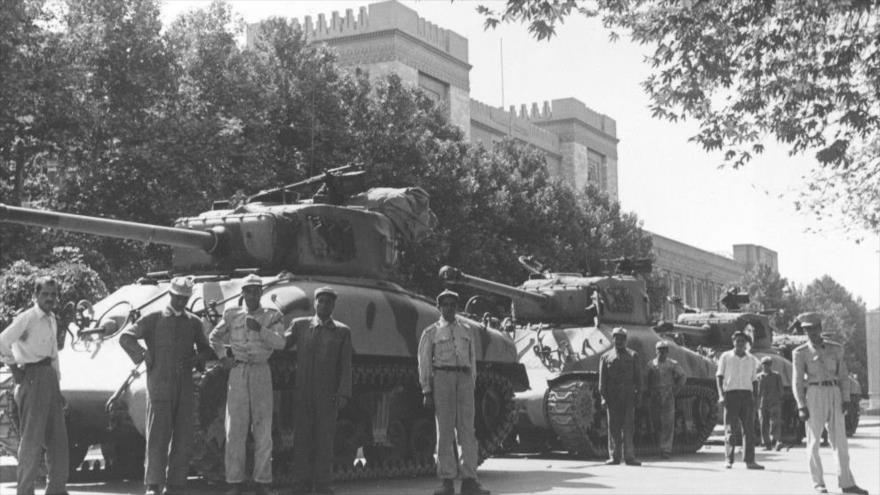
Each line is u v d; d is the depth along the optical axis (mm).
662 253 76688
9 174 30297
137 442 15070
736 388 18438
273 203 16516
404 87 38219
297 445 12766
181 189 30484
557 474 16938
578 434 20609
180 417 11672
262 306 13008
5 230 28297
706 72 14320
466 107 59594
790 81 14711
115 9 30484
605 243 47750
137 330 11586
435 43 57125
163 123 30219
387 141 35594
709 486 14727
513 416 17797
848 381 13859
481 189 40062
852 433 33781
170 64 31219
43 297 11648
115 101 30625
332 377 12789
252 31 49312
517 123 67250
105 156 30562
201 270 15680
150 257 31703
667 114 15078
